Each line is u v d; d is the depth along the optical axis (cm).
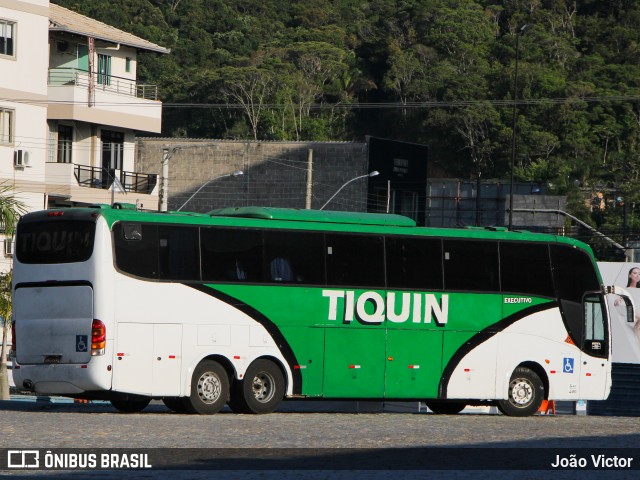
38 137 12731
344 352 6544
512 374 7056
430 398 6769
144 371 5994
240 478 3569
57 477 3553
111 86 14612
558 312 7188
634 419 7062
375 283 6644
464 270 6912
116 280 5941
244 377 6288
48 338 6006
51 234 6059
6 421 5394
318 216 6562
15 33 12469
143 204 14638
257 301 6328
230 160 18888
